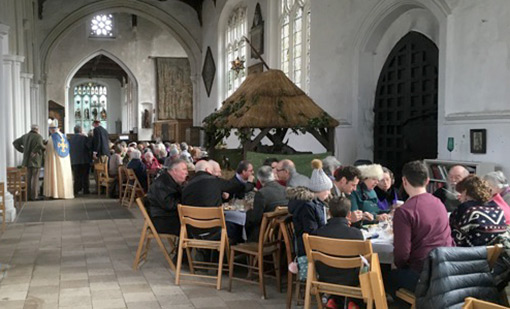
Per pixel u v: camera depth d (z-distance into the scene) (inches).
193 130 915.4
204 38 970.1
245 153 358.9
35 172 525.7
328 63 487.2
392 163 429.7
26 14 679.7
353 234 169.6
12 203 404.2
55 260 277.6
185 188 251.8
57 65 1193.4
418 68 394.6
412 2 372.8
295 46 611.8
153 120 1239.5
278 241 226.2
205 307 205.2
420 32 390.3
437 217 163.3
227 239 236.7
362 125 447.5
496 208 175.2
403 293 165.5
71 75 1210.6
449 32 334.6
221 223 229.0
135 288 228.8
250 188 273.9
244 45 776.3
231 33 844.0
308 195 197.3
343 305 177.8
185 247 236.2
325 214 203.8
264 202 233.0
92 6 952.3
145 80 1232.8
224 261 266.4
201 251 261.6
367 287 135.3
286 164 260.4
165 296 218.2
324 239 162.9
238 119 366.3
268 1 663.8
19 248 305.7
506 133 288.5
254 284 236.1
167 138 1129.4
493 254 141.3
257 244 234.4
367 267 147.6
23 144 521.0
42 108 954.1
